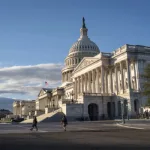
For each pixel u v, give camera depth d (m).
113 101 98.75
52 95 191.00
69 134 35.09
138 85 90.75
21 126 63.44
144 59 93.50
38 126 58.41
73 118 91.00
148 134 32.06
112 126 51.28
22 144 24.27
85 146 21.48
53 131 42.16
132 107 87.31
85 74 122.31
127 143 23.03
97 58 106.88
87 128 47.12
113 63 101.94
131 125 51.16
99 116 96.69
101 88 103.56
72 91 158.25
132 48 93.12
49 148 20.88
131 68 98.44
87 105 95.62
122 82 95.81
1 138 30.94
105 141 24.98
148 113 78.75
